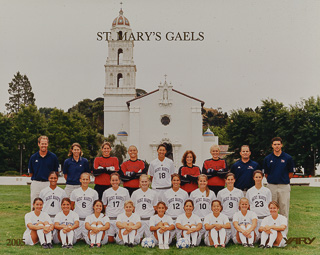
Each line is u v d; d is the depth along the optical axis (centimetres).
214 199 1189
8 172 5572
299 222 1503
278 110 6116
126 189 1195
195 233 1095
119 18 7519
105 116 7388
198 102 6806
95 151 6669
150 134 6812
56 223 1100
